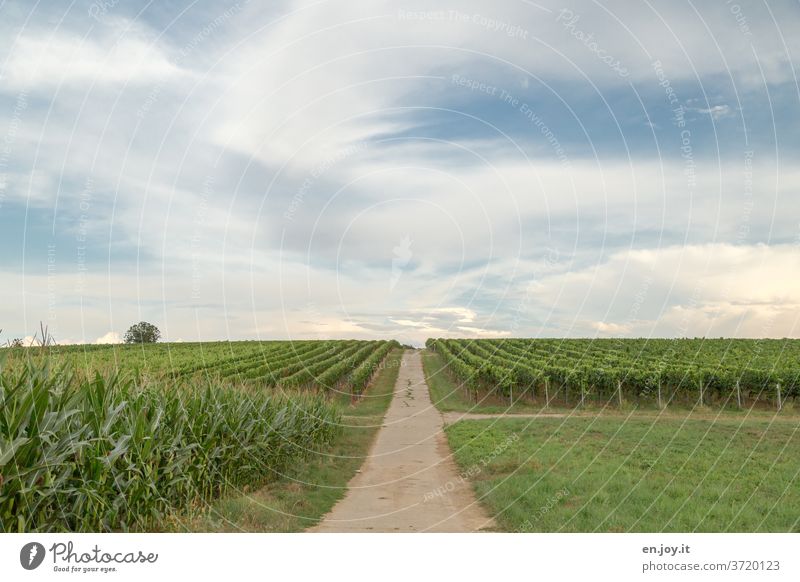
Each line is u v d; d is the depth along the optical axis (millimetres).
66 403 7840
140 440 9086
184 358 43094
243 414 13570
